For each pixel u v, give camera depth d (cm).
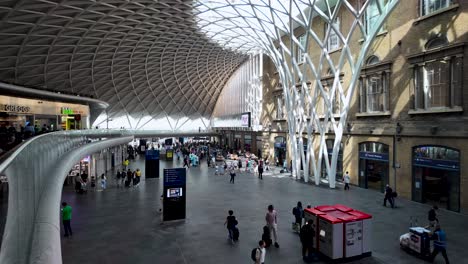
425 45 2078
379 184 2489
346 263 1138
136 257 1195
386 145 2405
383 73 2441
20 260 400
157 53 4622
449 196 1903
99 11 2866
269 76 4716
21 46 2969
